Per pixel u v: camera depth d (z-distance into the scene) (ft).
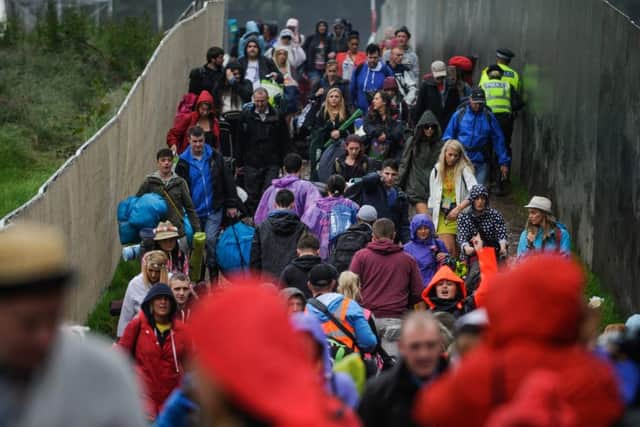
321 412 28.35
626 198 147.43
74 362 32.35
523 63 210.79
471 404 37.42
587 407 36.58
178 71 236.02
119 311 117.60
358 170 163.02
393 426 55.26
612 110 155.43
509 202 197.88
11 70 244.01
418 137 160.66
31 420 31.73
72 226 133.69
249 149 176.76
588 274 163.63
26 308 30.66
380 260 118.52
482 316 58.54
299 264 118.52
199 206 156.87
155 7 410.11
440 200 152.97
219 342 28.14
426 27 325.62
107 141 158.51
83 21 274.57
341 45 280.51
